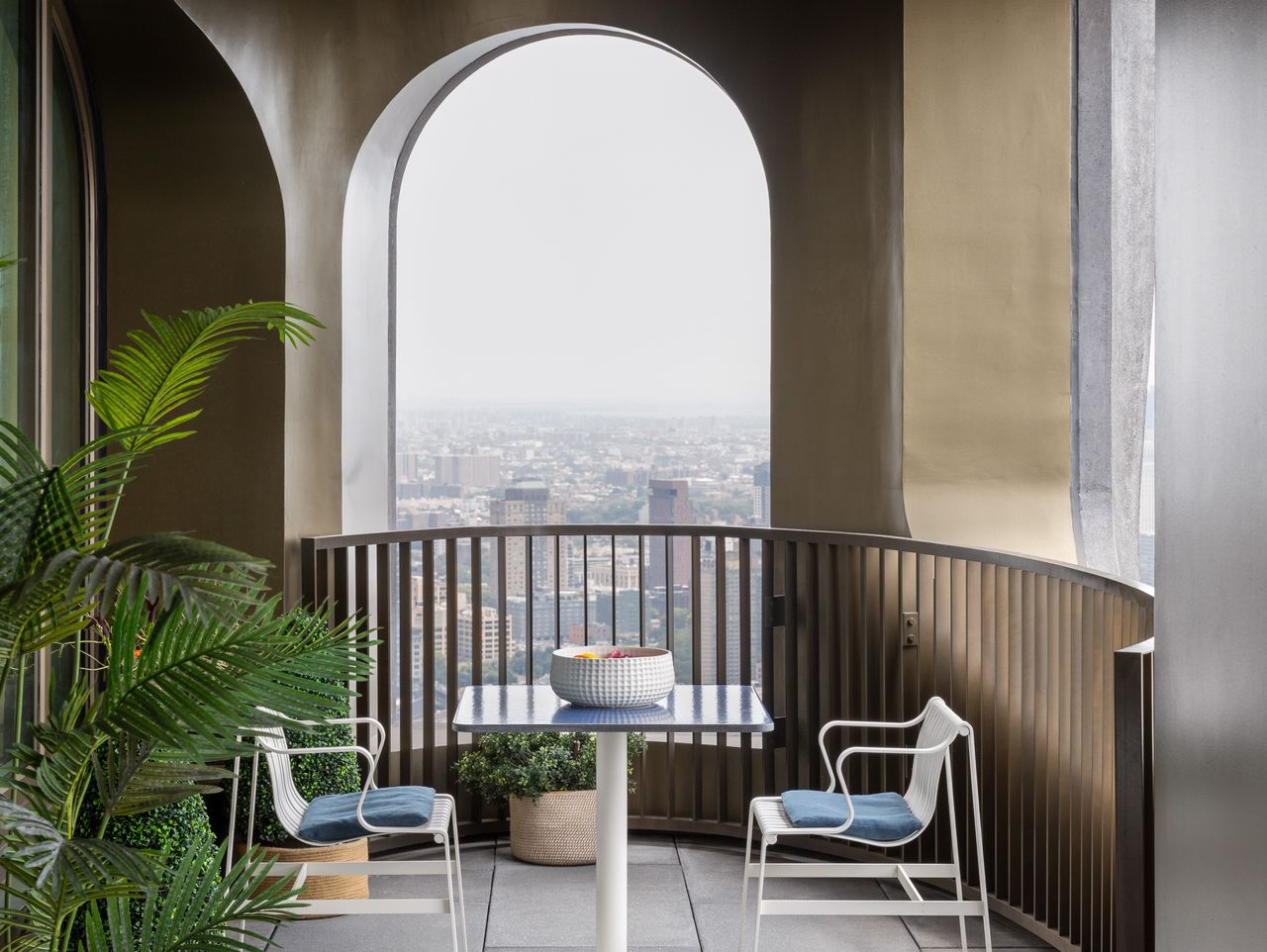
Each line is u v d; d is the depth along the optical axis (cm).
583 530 512
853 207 484
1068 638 372
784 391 506
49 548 222
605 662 356
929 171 462
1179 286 188
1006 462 468
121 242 474
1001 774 407
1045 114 466
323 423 499
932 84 462
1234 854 164
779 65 502
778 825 345
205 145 468
